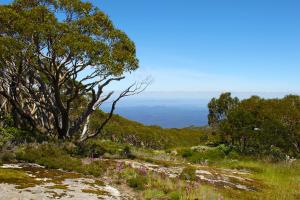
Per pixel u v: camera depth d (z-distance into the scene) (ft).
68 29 79.87
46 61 91.56
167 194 50.72
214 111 182.29
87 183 51.75
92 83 90.53
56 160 62.18
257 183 77.00
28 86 95.86
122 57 82.12
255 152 123.75
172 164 82.79
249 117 129.39
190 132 242.37
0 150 63.46
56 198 41.88
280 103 135.44
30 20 77.87
